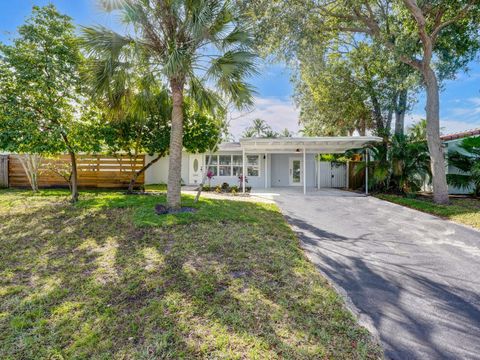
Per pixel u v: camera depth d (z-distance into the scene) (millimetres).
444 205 8594
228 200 9078
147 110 8164
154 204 7414
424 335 2367
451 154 11188
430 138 9391
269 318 2529
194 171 16500
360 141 11219
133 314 2588
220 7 6027
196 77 7070
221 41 6332
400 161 10984
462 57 10953
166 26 6246
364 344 2217
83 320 2512
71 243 4617
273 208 8086
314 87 14867
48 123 7410
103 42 5934
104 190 11594
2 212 6766
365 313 2697
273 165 17031
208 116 9820
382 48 9812
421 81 10547
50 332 2348
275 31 8180
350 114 15312
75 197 8211
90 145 8172
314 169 17078
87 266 3686
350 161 15039
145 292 2998
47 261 3881
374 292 3133
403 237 5336
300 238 5223
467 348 2207
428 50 9141
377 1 10336
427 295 3076
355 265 3916
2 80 6996
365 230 5855
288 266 3729
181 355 2057
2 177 11805
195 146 10133
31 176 10203
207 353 2074
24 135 6934
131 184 10375
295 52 8883
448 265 3936
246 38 6410
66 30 7238
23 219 6125
